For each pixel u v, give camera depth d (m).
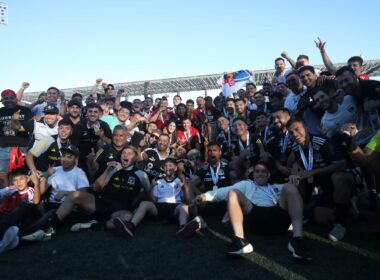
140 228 4.32
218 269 2.94
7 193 4.55
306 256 2.99
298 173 3.95
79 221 4.69
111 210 4.52
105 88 10.34
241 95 9.55
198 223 3.79
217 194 3.94
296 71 6.07
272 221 3.64
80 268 3.05
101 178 4.64
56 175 4.75
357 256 3.13
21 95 7.88
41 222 3.92
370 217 4.43
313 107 4.97
